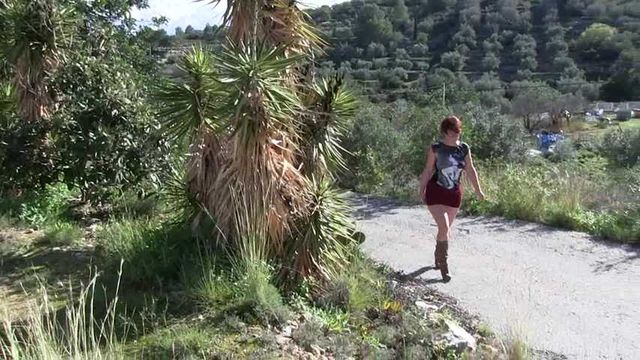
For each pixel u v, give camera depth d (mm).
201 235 5984
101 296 5281
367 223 10180
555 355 5367
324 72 6758
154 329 4758
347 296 5672
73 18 9500
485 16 68562
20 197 8477
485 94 45969
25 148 8391
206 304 5176
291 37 6258
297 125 6066
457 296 6727
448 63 56688
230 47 6035
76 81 8562
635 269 7746
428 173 7328
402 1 67062
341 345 4840
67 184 8594
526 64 62250
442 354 5133
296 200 5840
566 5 75000
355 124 14078
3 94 9602
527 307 6422
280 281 5684
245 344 4641
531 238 9234
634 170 12953
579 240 9109
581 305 6508
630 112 55594
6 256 6586
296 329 4969
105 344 4453
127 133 8125
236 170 5719
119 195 8406
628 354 5398
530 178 11719
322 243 5863
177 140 6828
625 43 67438
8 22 8773
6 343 4227
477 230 9750
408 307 5922
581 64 68688
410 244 8828
